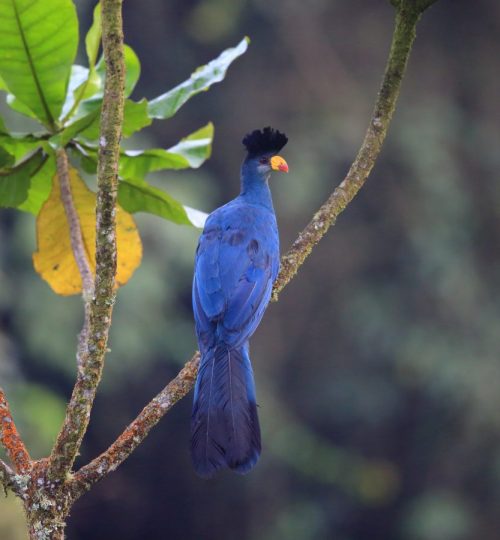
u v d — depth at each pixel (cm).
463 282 1864
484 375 1814
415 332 1867
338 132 1919
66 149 471
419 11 401
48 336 1598
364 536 1903
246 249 506
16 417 1411
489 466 1822
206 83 461
